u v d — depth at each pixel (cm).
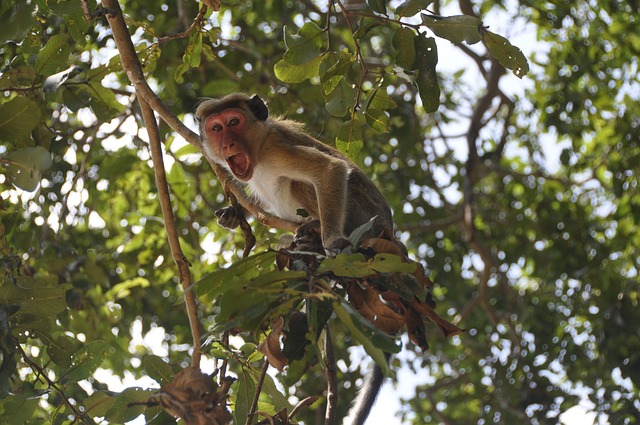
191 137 767
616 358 1330
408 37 700
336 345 1412
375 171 1534
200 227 1409
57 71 823
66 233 1317
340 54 736
